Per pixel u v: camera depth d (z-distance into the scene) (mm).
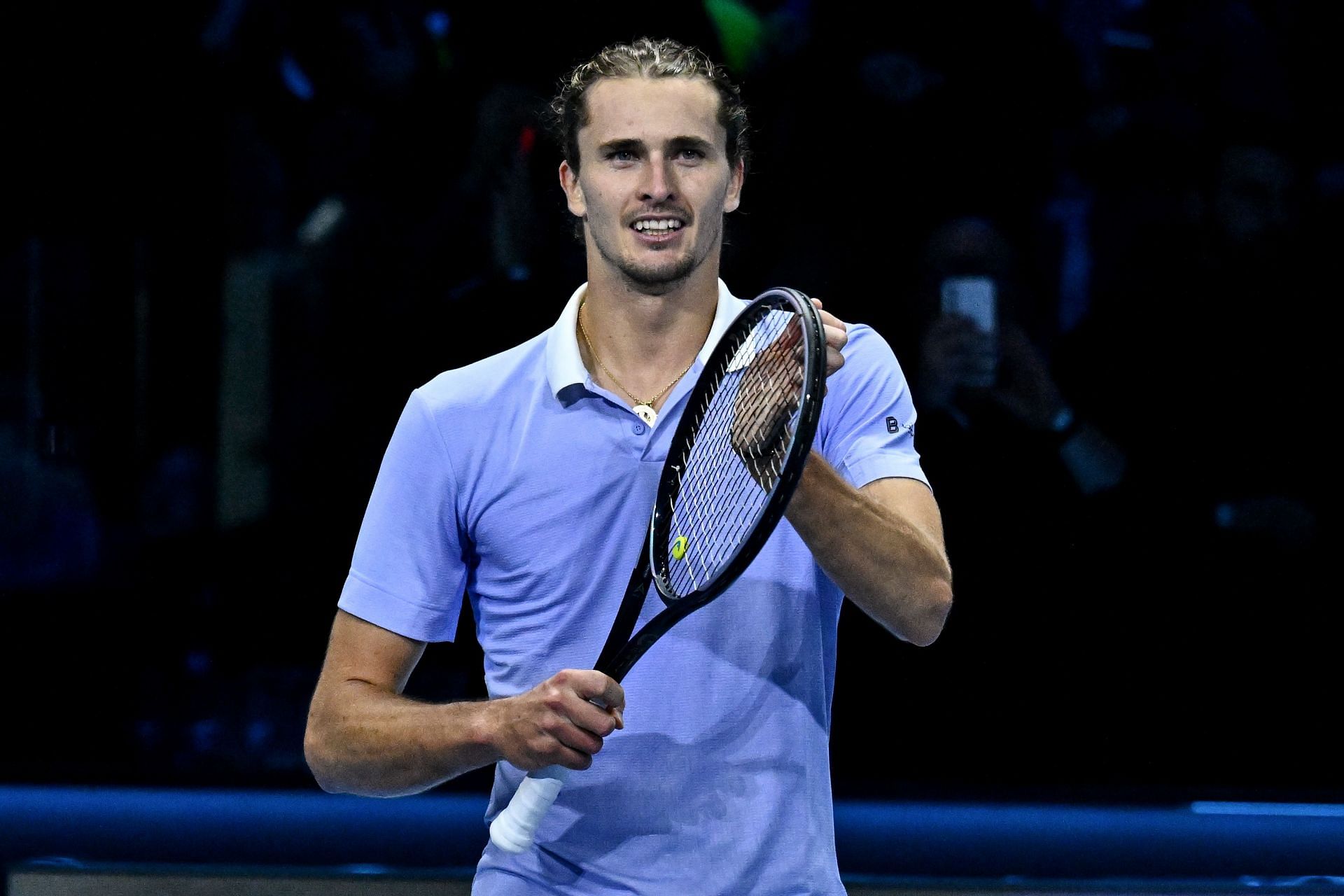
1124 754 12031
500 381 6223
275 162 12477
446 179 12398
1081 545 12047
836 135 12305
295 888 9961
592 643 6027
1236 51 12109
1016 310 12195
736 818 5797
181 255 12531
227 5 12398
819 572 6043
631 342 6184
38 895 9875
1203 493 12062
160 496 12484
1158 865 10984
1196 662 12031
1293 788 11984
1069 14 12148
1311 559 12000
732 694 5848
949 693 12055
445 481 6160
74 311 12508
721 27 12352
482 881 6227
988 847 11391
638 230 5922
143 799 12336
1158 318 12125
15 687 12398
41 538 12430
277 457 12508
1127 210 12156
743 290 12430
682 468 5906
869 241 12336
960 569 12070
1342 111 12055
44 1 12414
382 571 6238
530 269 12359
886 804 12328
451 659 12188
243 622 12445
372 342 12484
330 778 6117
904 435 6141
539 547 6051
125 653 12422
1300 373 12016
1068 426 12102
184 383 12523
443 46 12344
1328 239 12094
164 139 12523
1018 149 12203
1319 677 11961
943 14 12172
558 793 5754
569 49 12391
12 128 12461
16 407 12492
